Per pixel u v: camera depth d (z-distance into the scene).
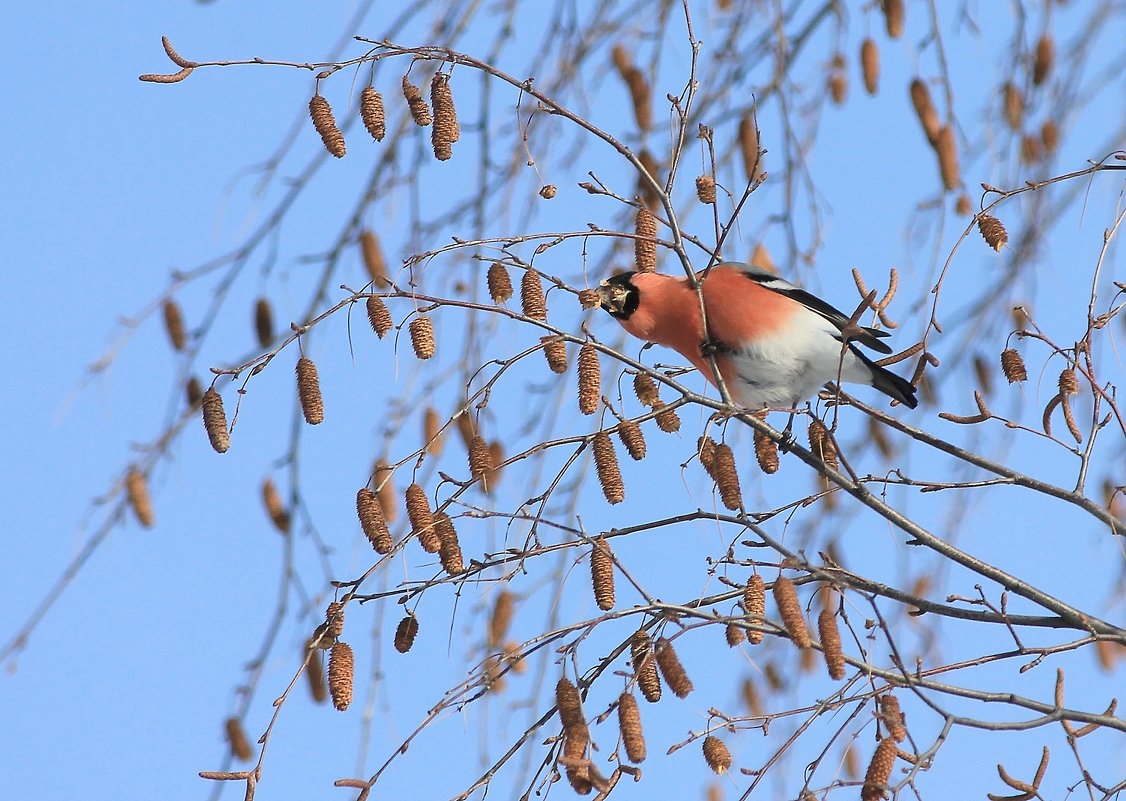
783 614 8.41
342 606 8.81
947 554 9.80
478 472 9.30
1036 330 10.83
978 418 9.77
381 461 11.01
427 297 9.10
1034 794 8.31
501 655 8.52
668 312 11.55
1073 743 8.44
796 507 9.95
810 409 10.36
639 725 8.02
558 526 8.96
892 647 8.36
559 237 9.42
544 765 8.55
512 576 8.99
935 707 8.28
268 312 11.55
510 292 9.66
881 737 8.14
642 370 9.62
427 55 9.42
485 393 9.40
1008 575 9.68
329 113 9.45
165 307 11.55
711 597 9.10
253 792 8.28
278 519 11.36
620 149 9.56
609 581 8.78
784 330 11.30
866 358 11.45
